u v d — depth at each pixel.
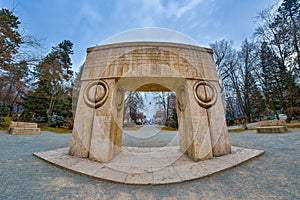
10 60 13.24
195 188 2.91
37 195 2.58
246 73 20.20
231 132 12.64
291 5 16.83
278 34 15.77
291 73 15.23
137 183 3.08
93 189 2.88
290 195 2.48
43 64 16.17
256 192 2.64
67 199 2.50
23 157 4.65
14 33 13.52
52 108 19.30
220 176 3.40
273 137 7.96
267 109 19.97
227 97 23.02
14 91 17.09
